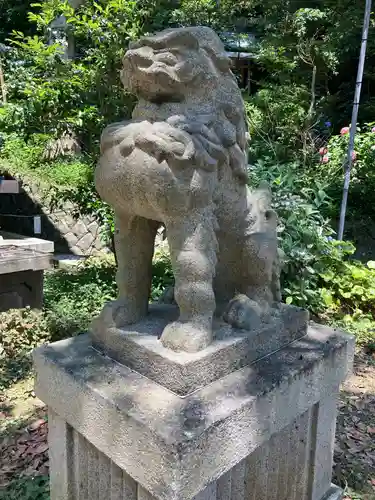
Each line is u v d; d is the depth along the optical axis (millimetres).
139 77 1246
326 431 1631
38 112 3906
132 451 1097
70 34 4043
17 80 5215
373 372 3039
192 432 1027
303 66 7320
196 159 1177
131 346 1292
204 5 4340
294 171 4863
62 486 1460
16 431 2283
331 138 6172
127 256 1390
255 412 1192
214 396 1179
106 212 4238
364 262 5062
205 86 1277
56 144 6148
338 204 5539
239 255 1463
